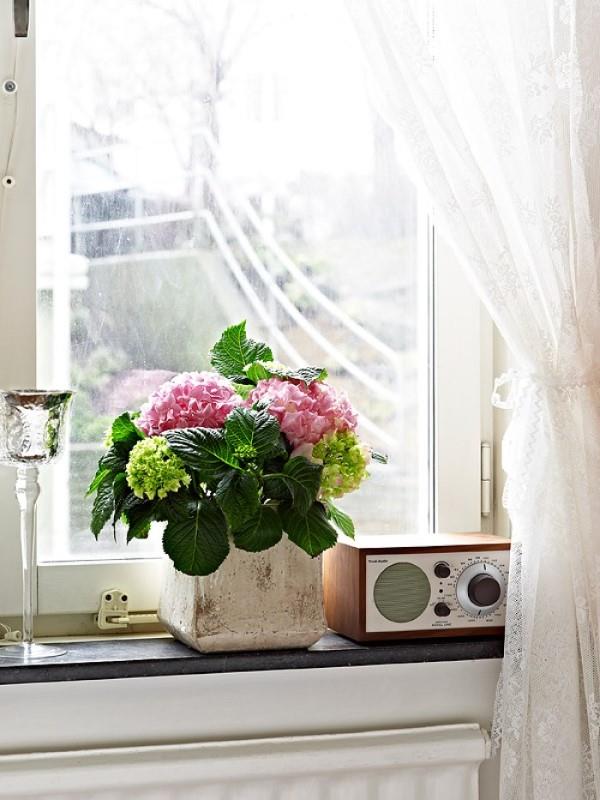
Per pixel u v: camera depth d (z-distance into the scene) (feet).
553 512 4.42
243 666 4.40
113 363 5.00
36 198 4.85
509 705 4.45
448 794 4.59
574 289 4.51
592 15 4.52
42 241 4.92
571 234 4.50
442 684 4.70
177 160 5.08
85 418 4.97
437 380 5.37
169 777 4.27
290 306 5.21
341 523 4.65
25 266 4.80
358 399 5.30
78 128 4.96
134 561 4.99
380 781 4.54
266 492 4.27
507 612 4.50
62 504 4.96
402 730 4.59
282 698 4.52
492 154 4.55
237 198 5.15
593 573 4.40
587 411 4.44
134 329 5.03
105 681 4.35
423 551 4.60
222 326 5.13
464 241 4.43
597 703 4.37
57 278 4.93
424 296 5.40
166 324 5.06
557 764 4.37
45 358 4.92
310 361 5.23
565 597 4.43
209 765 4.30
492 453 5.49
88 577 4.92
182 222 5.08
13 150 4.80
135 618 4.95
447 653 4.59
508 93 4.56
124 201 5.01
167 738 4.42
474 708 4.74
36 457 4.34
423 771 4.57
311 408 4.40
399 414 5.36
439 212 4.45
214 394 4.42
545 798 4.36
